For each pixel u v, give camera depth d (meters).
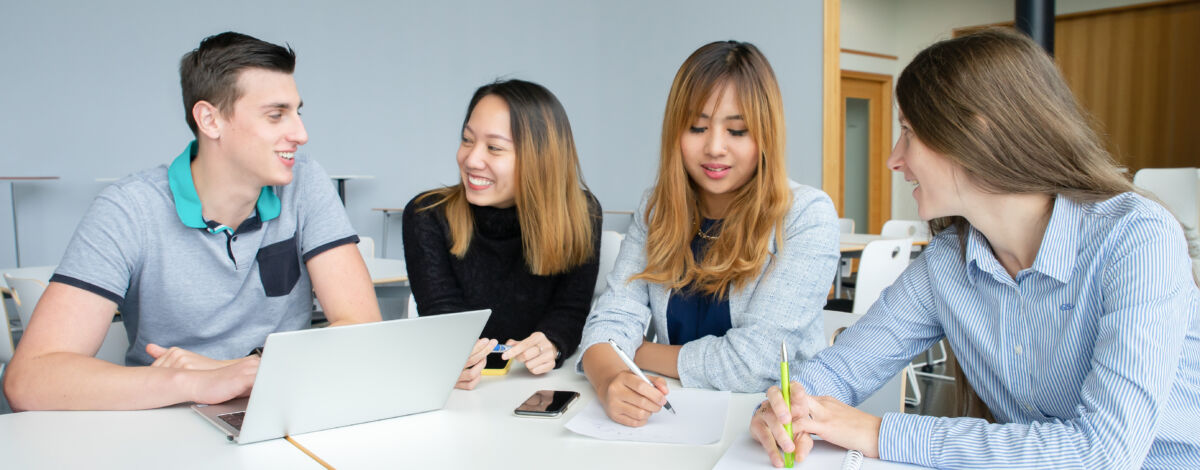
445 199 1.63
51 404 1.01
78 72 4.22
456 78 5.37
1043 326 0.89
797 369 1.07
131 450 0.86
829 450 0.86
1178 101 6.23
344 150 5.00
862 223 7.17
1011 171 0.83
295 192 1.38
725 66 1.20
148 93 4.42
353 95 5.02
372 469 0.79
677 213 1.29
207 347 1.33
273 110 1.18
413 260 1.63
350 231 1.41
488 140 1.48
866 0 6.82
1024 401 0.93
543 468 0.80
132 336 1.34
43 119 4.14
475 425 0.95
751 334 1.16
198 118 1.19
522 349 1.24
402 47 5.17
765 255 1.22
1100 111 6.62
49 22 4.12
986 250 0.93
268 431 0.88
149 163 4.45
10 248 4.09
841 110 6.75
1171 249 0.79
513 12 5.51
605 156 5.80
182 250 1.25
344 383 0.91
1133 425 0.74
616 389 0.98
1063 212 0.85
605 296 1.35
